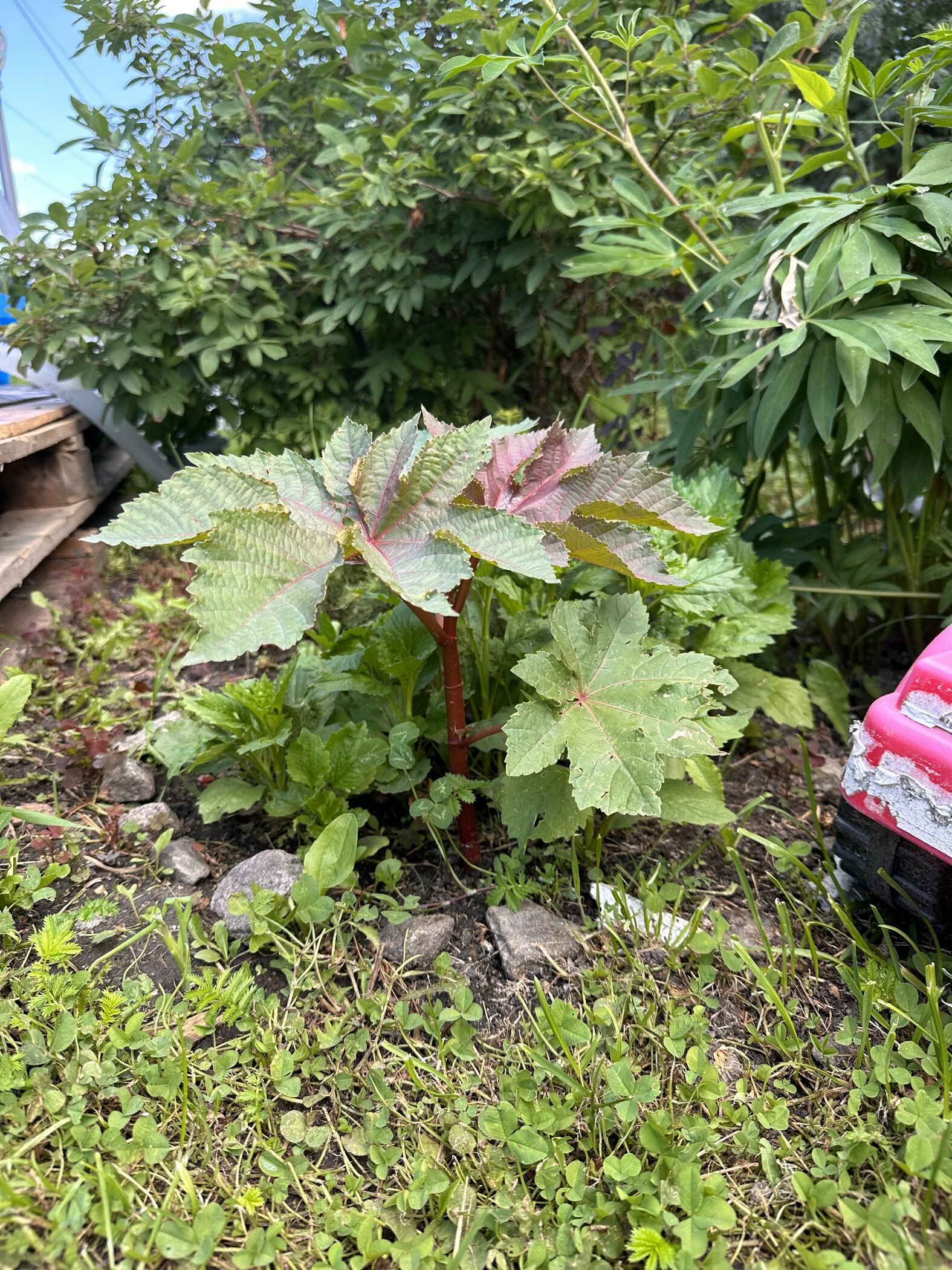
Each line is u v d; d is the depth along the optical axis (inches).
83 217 127.3
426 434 83.9
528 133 118.0
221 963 65.3
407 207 127.9
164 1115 53.9
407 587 55.4
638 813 57.3
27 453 120.6
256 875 70.0
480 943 68.7
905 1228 46.9
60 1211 45.7
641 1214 48.1
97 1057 55.6
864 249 84.0
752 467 152.4
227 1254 47.4
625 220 110.7
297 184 150.2
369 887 73.0
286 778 80.5
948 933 60.8
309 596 55.0
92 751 85.2
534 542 55.7
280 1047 59.1
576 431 72.4
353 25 127.6
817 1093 56.2
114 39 138.6
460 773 72.8
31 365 132.0
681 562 81.5
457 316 149.8
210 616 51.4
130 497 169.2
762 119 98.7
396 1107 56.4
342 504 63.9
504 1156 52.5
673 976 65.1
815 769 91.5
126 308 133.3
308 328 145.1
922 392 84.9
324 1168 53.2
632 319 158.9
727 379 86.4
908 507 99.9
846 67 84.9
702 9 144.6
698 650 82.9
